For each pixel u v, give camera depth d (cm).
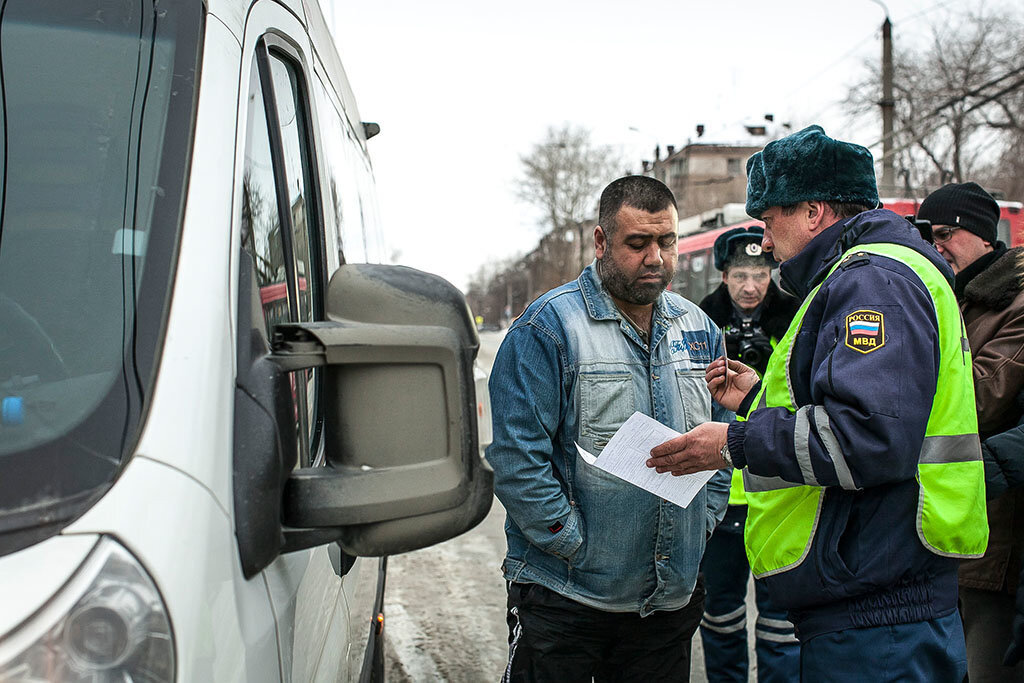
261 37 178
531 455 255
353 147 415
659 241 258
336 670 198
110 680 100
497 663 459
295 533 134
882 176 1789
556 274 6912
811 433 196
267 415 131
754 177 245
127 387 119
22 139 140
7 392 120
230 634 119
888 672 205
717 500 292
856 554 206
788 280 240
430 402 138
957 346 212
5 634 96
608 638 272
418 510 135
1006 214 1191
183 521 112
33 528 105
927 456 207
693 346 284
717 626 380
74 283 129
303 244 207
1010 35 2667
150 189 135
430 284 144
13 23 150
